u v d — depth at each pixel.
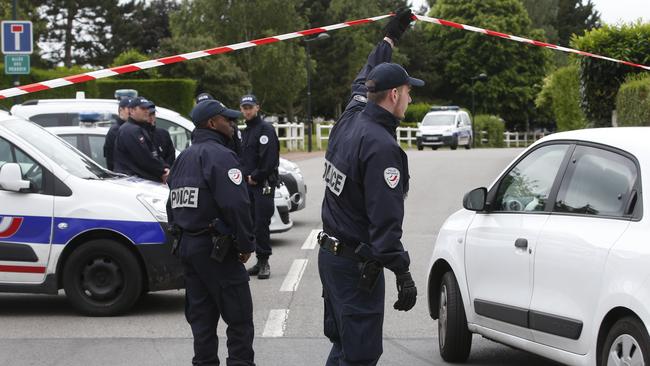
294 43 109.50
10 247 14.89
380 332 8.77
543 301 10.05
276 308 15.44
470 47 130.38
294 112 124.06
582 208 9.89
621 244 9.00
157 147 20.08
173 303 16.22
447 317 11.87
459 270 11.73
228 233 10.41
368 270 8.55
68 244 14.95
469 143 87.38
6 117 15.84
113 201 14.99
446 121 83.06
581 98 32.19
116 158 18.98
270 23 107.38
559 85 48.94
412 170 46.06
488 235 11.18
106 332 13.88
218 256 10.33
